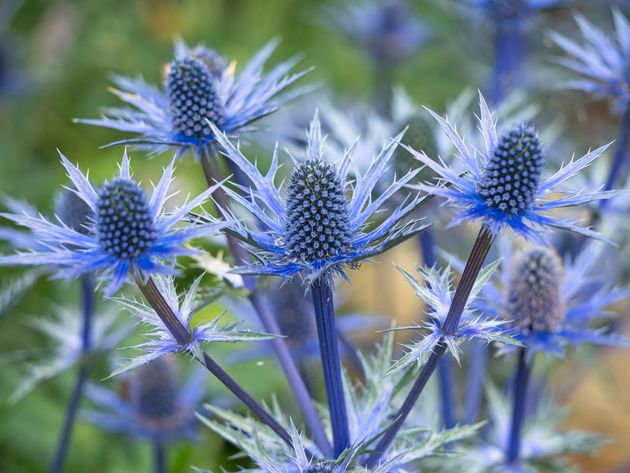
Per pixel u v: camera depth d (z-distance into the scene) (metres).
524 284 0.60
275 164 0.54
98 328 0.72
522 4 0.79
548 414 0.66
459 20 1.01
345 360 0.74
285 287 0.71
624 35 0.68
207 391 0.77
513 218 0.51
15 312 0.97
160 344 0.52
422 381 0.53
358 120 0.82
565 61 0.69
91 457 0.86
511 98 0.72
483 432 0.69
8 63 1.18
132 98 0.60
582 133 1.04
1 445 0.88
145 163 1.12
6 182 1.10
